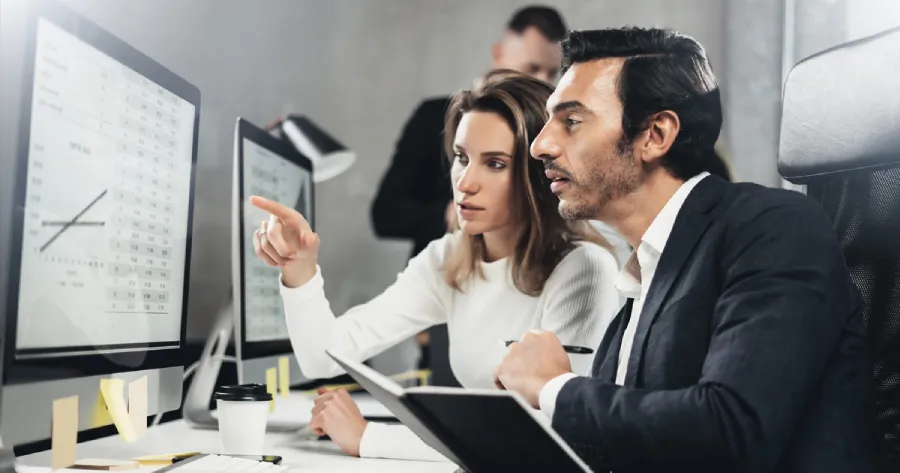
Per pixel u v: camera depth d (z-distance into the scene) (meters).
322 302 1.63
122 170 1.12
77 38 1.00
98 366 1.05
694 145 1.19
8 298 0.88
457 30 3.94
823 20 2.95
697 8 3.63
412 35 3.96
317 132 2.57
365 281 3.88
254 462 1.11
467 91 1.70
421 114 3.52
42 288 0.94
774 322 0.99
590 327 1.59
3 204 1.32
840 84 1.24
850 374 1.06
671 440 0.98
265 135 1.75
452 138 1.75
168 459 1.16
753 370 0.97
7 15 1.57
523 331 1.65
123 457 1.21
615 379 1.22
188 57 3.07
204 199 3.10
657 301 1.11
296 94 3.71
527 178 1.60
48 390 0.95
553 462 0.92
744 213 1.09
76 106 1.00
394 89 3.95
